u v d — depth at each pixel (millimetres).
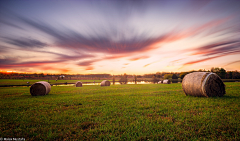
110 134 4344
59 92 19875
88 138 4145
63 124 5223
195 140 3893
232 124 4961
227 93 13250
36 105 9453
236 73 84438
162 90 19375
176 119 5598
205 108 7277
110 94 15125
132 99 11047
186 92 12914
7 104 9977
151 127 4824
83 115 6438
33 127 5117
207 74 11523
